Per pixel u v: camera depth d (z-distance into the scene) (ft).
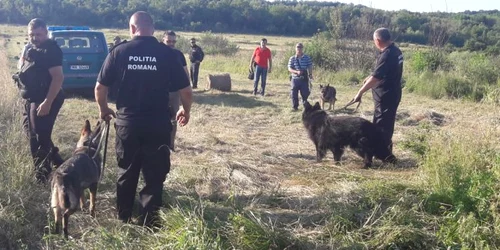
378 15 74.59
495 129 26.30
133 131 14.60
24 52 18.94
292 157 24.94
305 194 18.33
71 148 23.81
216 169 21.38
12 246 14.43
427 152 21.25
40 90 18.06
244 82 62.08
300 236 14.51
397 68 22.74
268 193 18.35
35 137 18.49
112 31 159.74
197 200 17.35
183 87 14.93
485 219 14.96
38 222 15.46
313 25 187.62
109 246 13.35
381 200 16.72
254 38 168.25
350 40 69.72
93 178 15.67
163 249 13.07
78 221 15.69
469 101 45.16
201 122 33.27
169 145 15.19
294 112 38.40
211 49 111.34
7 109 30.01
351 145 23.26
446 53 64.08
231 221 14.34
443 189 16.65
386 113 23.07
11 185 16.48
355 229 14.93
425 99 46.68
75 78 41.19
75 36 41.83
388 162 23.11
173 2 196.54
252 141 28.30
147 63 14.43
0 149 19.81
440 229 14.60
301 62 39.17
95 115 34.58
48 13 187.42
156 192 15.17
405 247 14.14
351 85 59.31
